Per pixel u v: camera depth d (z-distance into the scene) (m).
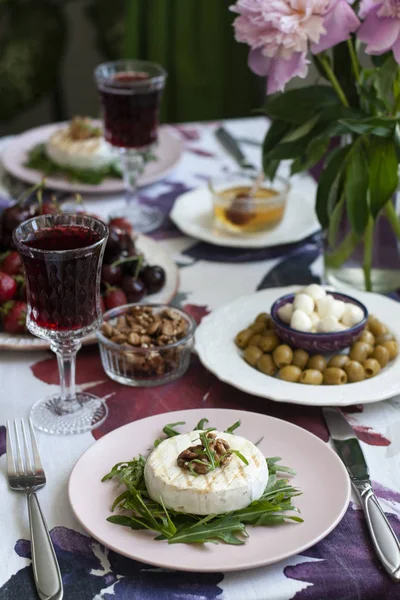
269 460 0.89
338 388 1.03
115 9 3.28
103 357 1.10
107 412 1.03
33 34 3.24
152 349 1.07
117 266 1.28
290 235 1.51
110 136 1.62
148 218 1.62
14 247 1.33
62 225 1.02
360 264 1.29
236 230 1.50
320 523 0.80
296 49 1.06
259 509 0.81
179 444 0.88
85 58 3.63
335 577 0.77
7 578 0.78
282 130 1.28
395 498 0.88
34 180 1.73
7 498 0.88
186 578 0.77
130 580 0.77
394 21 1.05
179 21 2.77
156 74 1.70
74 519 0.85
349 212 1.18
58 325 0.99
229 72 2.84
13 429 1.00
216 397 1.07
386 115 1.22
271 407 1.05
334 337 1.07
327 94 1.23
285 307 1.13
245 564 0.74
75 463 0.89
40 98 3.35
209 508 0.81
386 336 1.13
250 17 1.09
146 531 0.80
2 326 1.21
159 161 1.83
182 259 1.46
